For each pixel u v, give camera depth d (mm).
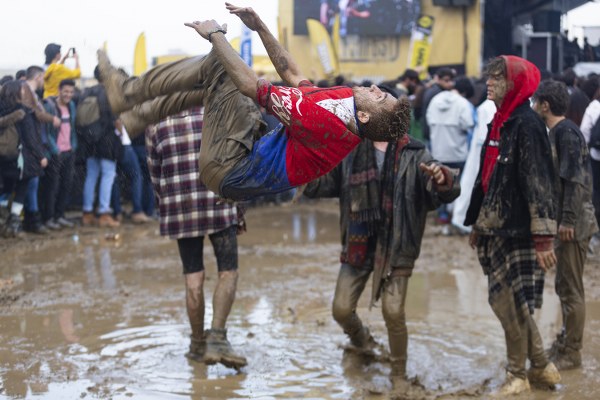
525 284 8055
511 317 8023
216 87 6754
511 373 8117
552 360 8930
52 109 16391
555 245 8812
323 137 6305
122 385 8297
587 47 27109
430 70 27188
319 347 9641
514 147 7832
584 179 8641
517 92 7867
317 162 6457
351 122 6352
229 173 6648
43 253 15469
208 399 7934
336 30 27594
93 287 12648
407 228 8258
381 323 10703
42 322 10594
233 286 8953
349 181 8430
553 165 7859
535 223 7691
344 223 8734
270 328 10422
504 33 27266
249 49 15094
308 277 13484
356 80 27828
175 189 8812
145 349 9531
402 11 26922
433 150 17266
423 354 9391
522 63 7867
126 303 11656
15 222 16844
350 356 9281
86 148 17516
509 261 8023
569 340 8828
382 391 8141
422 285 12844
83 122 16578
